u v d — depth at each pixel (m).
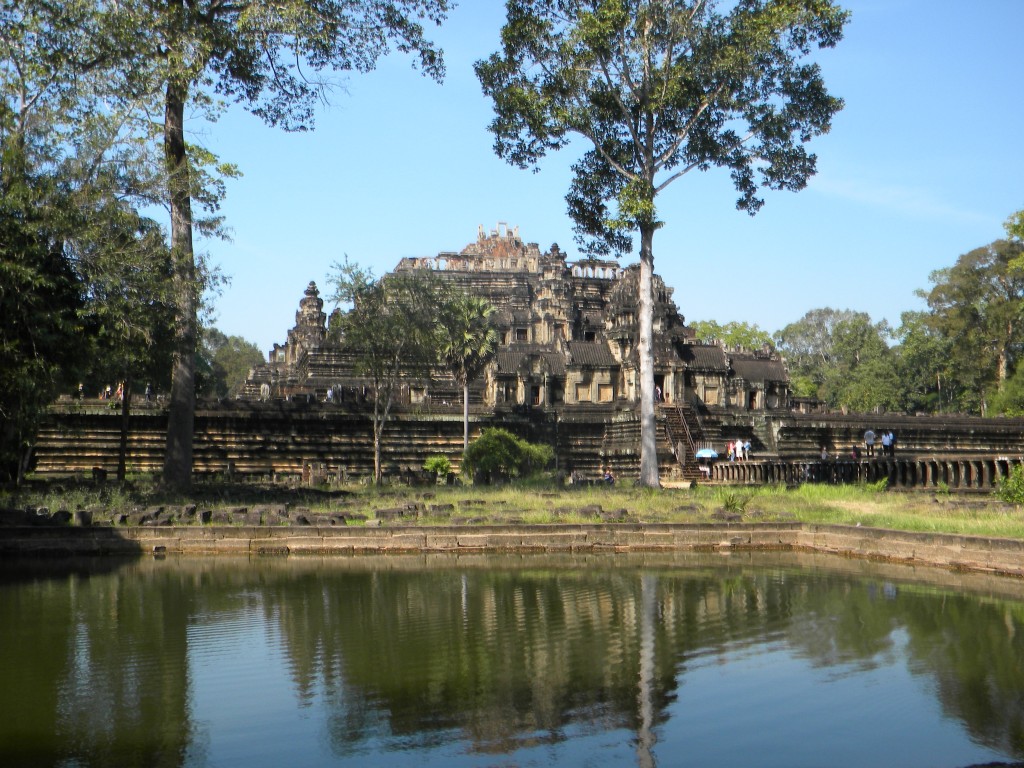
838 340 138.75
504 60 42.09
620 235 46.09
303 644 15.55
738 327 136.12
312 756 10.42
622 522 29.20
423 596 20.11
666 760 10.34
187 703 12.39
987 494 36.19
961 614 17.91
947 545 24.08
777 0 38.94
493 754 10.52
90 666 14.18
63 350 29.39
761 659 14.61
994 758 10.41
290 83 39.19
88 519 27.14
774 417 72.19
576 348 80.38
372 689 13.05
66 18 30.86
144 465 57.34
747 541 28.56
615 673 13.84
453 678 13.55
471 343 64.75
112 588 20.94
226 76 38.31
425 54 38.84
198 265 35.72
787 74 41.81
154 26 32.72
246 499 35.19
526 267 120.12
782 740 10.97
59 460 56.56
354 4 37.25
